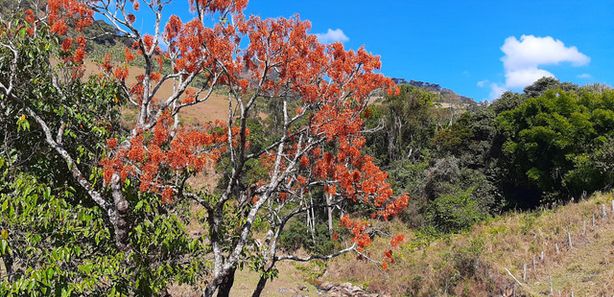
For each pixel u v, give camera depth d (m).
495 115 35.97
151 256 6.55
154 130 6.53
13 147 6.83
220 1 7.59
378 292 18.53
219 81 8.05
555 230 20.61
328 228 25.41
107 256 6.02
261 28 7.42
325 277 20.73
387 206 8.27
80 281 5.73
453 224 27.78
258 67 7.97
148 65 7.46
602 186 25.56
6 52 6.59
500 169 32.81
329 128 7.60
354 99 8.06
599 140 26.88
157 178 6.35
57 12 7.18
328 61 8.01
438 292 17.12
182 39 7.43
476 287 16.84
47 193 5.77
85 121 6.96
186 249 6.97
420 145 41.34
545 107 30.05
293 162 7.89
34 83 6.65
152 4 7.82
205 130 8.53
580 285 15.81
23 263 5.79
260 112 44.50
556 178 28.83
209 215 7.14
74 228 5.91
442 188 31.45
